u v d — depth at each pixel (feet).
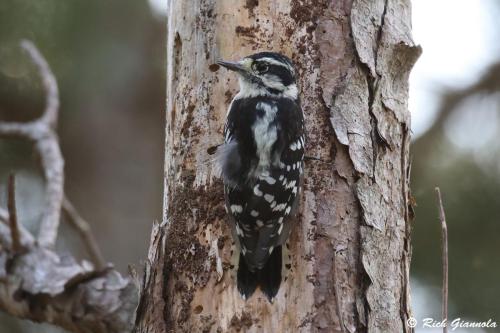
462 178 57.47
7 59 58.29
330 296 30.32
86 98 62.08
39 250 39.06
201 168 32.81
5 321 57.11
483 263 55.88
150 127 64.85
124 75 63.16
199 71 33.78
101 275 37.42
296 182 30.60
